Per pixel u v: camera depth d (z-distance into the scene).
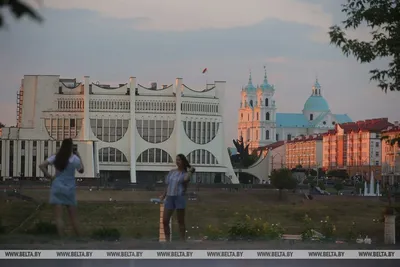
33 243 31.69
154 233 42.22
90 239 33.84
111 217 76.44
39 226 34.81
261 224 40.34
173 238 36.69
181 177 33.72
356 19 43.38
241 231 38.91
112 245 32.12
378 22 43.38
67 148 30.81
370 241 40.75
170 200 33.94
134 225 46.84
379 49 43.31
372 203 74.81
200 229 46.72
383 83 44.06
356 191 180.62
